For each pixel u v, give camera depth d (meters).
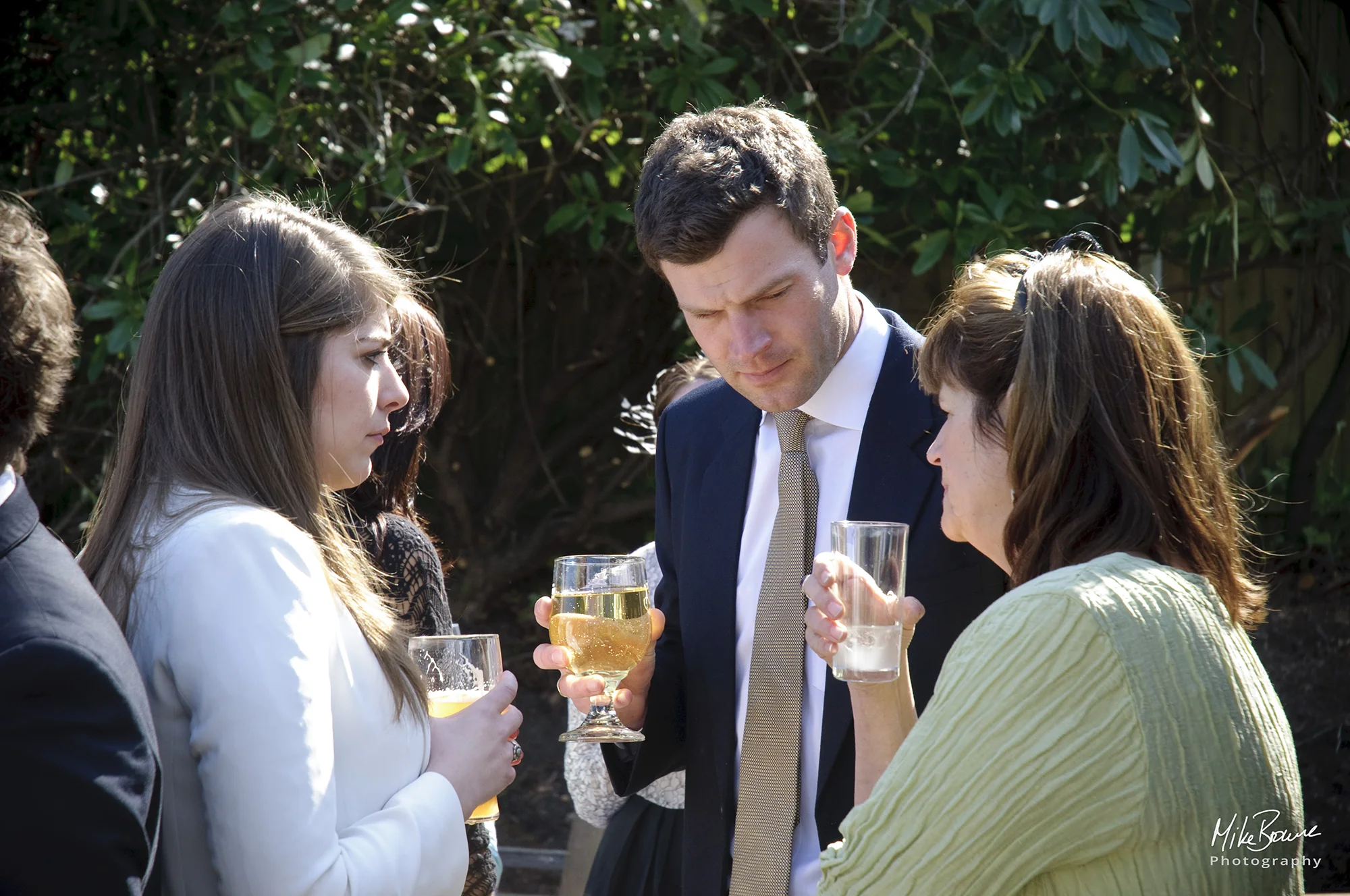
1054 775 1.11
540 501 6.95
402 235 6.12
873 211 4.45
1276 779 1.17
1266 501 6.16
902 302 5.88
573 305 6.71
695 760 2.00
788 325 1.81
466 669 1.70
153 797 1.16
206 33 4.51
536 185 6.19
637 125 5.30
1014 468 1.32
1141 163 4.26
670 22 4.35
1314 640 5.61
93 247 4.59
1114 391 1.26
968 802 1.13
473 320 6.70
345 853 1.34
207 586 1.32
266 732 1.28
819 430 1.96
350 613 1.49
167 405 1.48
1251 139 5.69
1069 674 1.13
